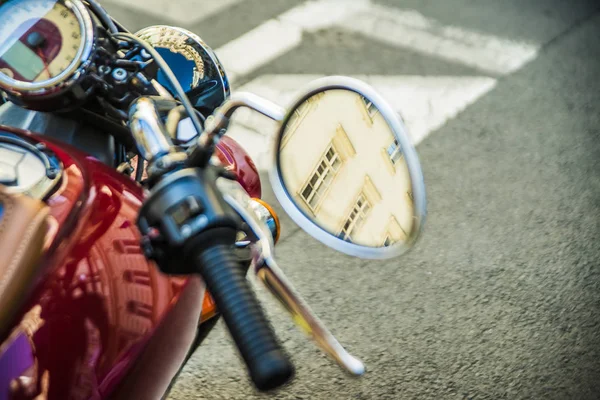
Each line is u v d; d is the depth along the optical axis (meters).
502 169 4.01
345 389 2.83
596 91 4.73
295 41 5.03
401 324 3.10
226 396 2.77
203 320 1.93
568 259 3.46
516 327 3.11
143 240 1.01
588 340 3.07
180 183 1.01
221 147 2.04
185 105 1.24
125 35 1.52
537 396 2.84
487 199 3.79
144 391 1.46
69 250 1.34
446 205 3.75
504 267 3.40
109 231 1.41
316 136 1.11
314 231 1.13
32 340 1.25
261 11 5.34
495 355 2.99
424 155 4.09
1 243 1.33
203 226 0.97
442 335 3.06
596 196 3.86
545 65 4.97
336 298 3.21
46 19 1.48
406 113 4.41
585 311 3.20
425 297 3.23
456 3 5.66
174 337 1.50
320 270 3.34
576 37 5.32
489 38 5.23
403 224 1.05
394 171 1.05
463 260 3.42
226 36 5.05
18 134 1.52
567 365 2.96
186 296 1.50
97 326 1.33
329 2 5.51
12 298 1.27
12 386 1.21
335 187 1.11
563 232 3.61
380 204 1.07
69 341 1.29
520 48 5.14
